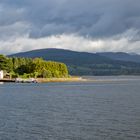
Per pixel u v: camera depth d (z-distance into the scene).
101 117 78.19
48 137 56.25
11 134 58.72
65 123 70.00
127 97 142.62
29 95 162.12
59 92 184.38
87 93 174.62
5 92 185.00
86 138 55.34
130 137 55.66
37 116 81.56
